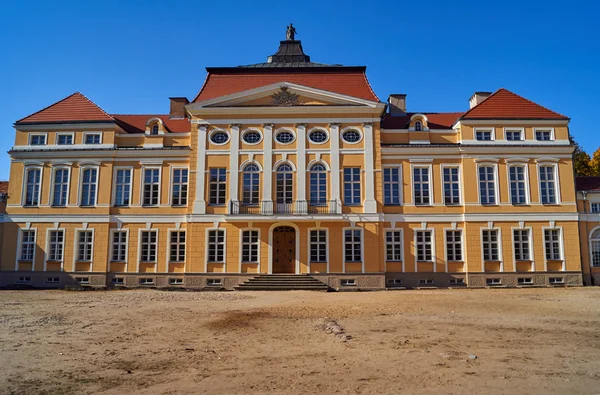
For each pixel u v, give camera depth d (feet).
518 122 117.19
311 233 113.09
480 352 41.27
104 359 39.55
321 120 116.78
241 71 124.57
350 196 114.52
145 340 47.44
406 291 103.50
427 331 51.62
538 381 32.63
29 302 80.43
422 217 114.93
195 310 69.97
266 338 48.29
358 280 110.32
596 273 115.03
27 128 121.29
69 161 119.65
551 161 115.96
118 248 116.88
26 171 120.06
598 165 197.47
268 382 32.78
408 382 32.50
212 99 116.57
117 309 70.74
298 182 114.01
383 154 117.08
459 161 116.57
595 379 33.09
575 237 113.29
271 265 111.45
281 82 116.88
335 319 60.90
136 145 121.60
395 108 137.69
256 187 114.93
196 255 112.37
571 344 44.60
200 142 116.57
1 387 31.76
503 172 115.65
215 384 32.42
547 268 112.37
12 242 117.39
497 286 111.24
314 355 40.65
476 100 134.62
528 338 47.52
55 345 44.96
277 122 116.78
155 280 114.93
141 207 117.50
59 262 116.06
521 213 113.91
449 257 114.01
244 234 113.29
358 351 41.96
